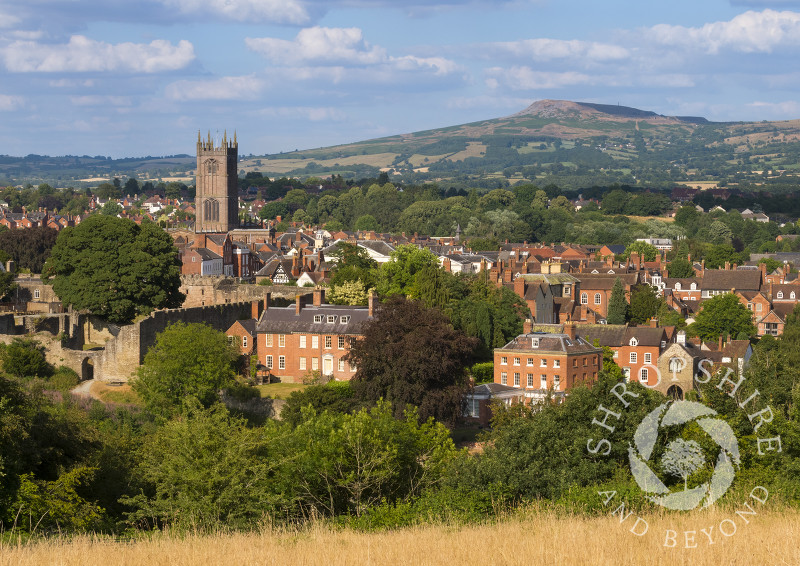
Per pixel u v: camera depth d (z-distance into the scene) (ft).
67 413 273.75
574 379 439.63
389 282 598.34
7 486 199.11
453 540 157.89
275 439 223.30
